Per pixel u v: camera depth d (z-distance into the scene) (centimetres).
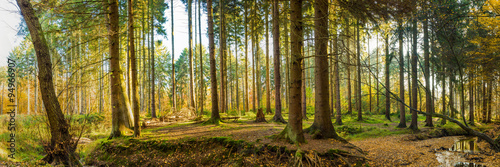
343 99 3116
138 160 847
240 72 4334
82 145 998
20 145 782
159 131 1163
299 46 757
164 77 4281
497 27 1197
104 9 1008
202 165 789
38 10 779
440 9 792
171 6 2188
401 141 1120
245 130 1065
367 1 820
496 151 884
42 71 677
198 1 2192
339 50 663
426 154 888
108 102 1800
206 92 4378
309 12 1216
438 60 1266
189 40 2066
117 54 1061
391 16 903
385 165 738
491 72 1431
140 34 2248
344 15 911
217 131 1064
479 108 2294
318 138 882
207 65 4566
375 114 3069
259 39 2297
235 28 2573
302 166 672
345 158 729
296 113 799
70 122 716
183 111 1936
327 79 938
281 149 752
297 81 789
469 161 803
